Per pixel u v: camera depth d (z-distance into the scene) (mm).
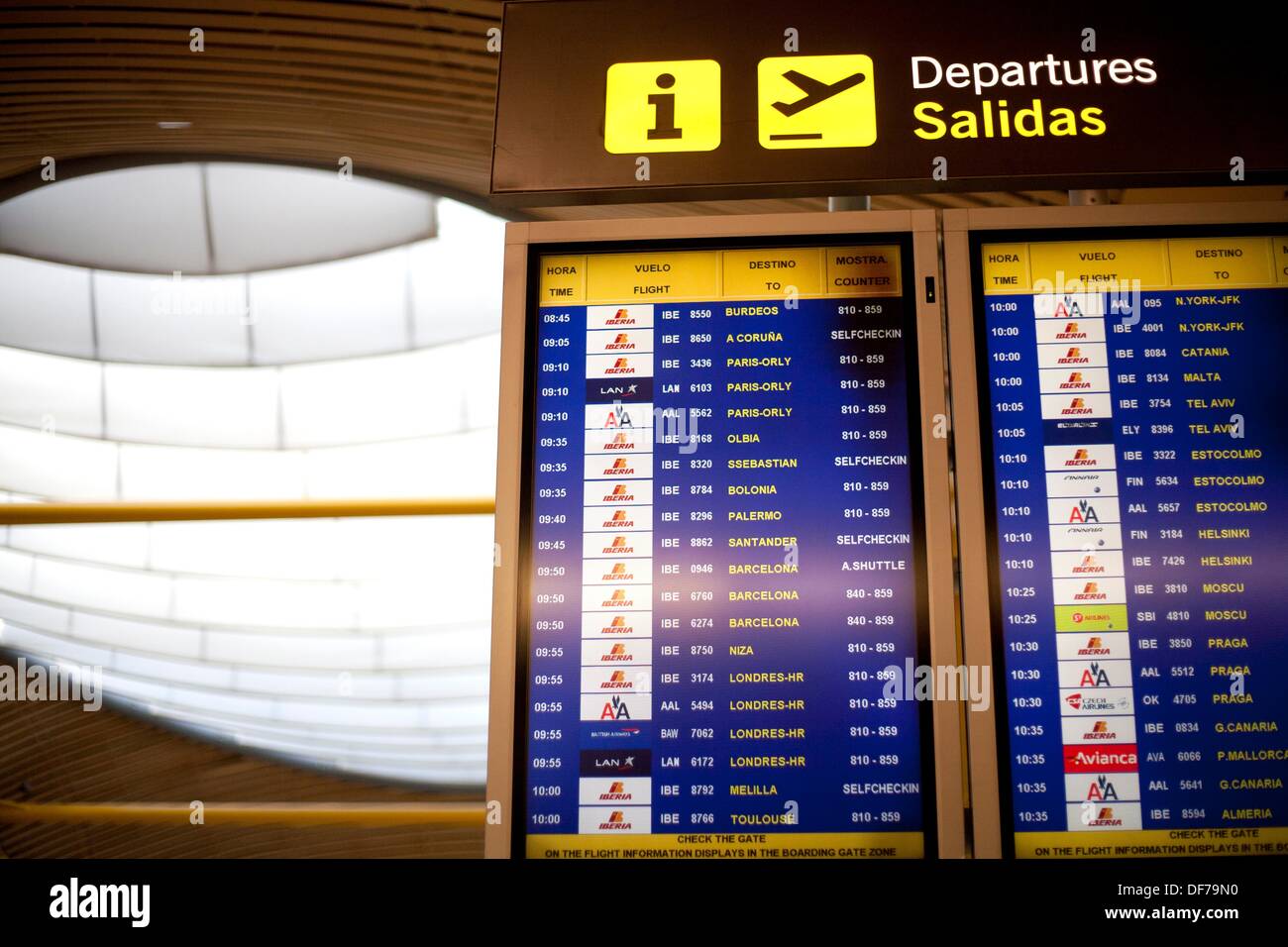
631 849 1506
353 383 12258
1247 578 1552
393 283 11500
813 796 1507
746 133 1720
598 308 1714
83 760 11648
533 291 1725
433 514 2254
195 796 12320
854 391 1650
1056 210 1687
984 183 1688
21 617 11281
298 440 12508
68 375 11414
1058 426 1614
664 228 1725
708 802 1515
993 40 1732
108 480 12086
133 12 5270
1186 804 1479
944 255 1690
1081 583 1556
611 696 1555
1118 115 1689
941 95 1713
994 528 1578
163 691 12227
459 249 11297
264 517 2176
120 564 12266
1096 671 1525
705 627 1574
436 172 6984
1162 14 1731
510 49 1791
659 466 1639
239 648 13016
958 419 1620
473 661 13352
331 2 5156
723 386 1666
